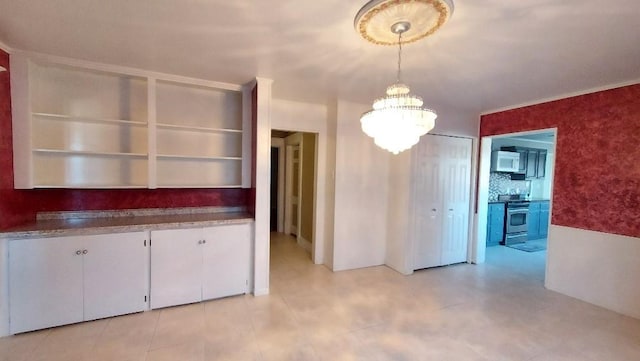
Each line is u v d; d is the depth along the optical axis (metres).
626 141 2.93
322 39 2.11
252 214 3.25
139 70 2.81
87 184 2.85
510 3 1.60
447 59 2.42
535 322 2.74
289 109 3.95
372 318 2.76
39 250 2.37
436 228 4.29
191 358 2.12
